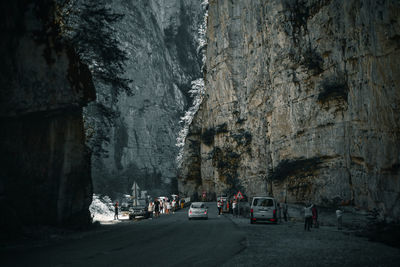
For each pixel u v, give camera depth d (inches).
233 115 2293.3
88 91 856.3
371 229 693.3
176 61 5457.7
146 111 4466.0
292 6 1496.1
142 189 3929.6
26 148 729.6
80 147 870.4
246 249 501.7
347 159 1113.4
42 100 709.3
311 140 1296.8
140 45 4694.9
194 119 3159.5
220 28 2487.7
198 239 633.0
